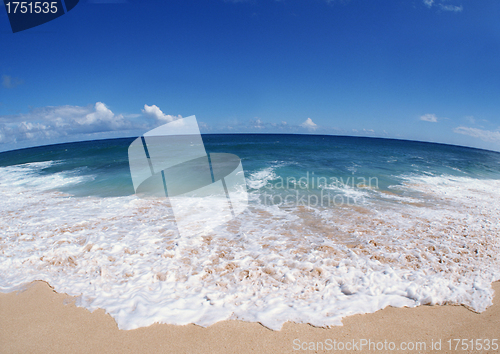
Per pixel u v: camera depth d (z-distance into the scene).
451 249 4.16
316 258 3.77
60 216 5.62
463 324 2.57
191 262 3.68
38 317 2.68
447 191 8.62
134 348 2.28
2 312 2.77
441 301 2.89
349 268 3.52
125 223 5.15
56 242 4.31
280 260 3.72
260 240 4.44
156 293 3.02
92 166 13.30
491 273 3.49
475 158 24.47
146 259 3.75
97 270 3.48
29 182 10.02
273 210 6.12
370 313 2.70
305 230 4.93
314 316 2.65
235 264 3.62
